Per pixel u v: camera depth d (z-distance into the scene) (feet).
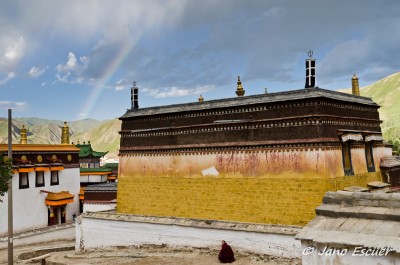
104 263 81.66
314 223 33.35
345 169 78.13
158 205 93.40
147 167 96.37
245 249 75.00
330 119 75.97
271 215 77.30
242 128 82.84
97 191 120.57
